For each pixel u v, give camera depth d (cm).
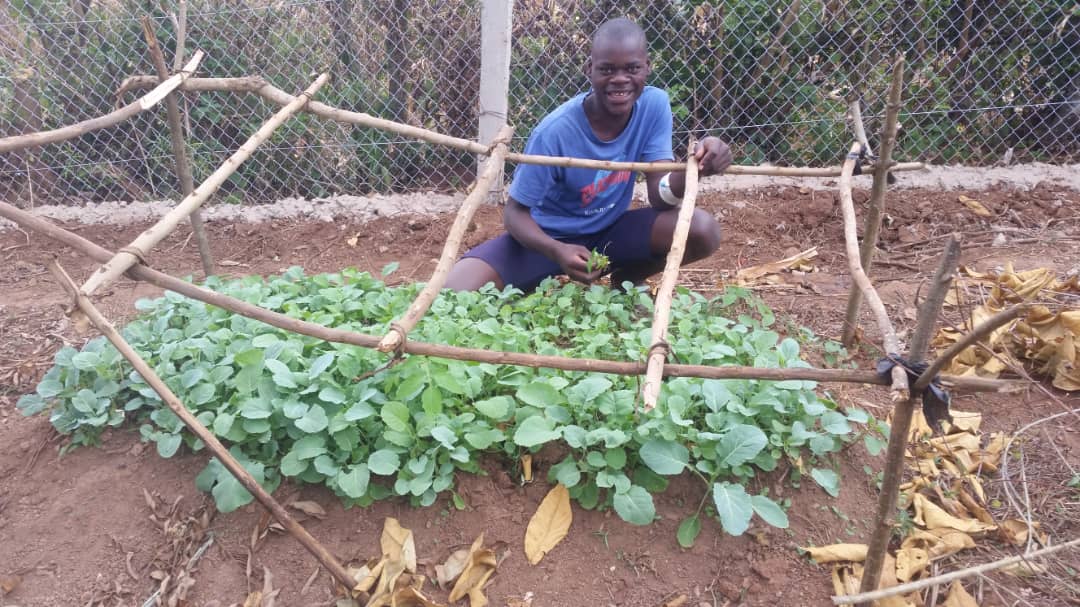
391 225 514
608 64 304
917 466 272
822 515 255
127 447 282
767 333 300
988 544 248
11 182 548
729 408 259
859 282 236
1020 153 546
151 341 307
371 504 257
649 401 180
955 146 542
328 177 551
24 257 485
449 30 518
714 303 378
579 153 339
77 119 537
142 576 249
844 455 274
